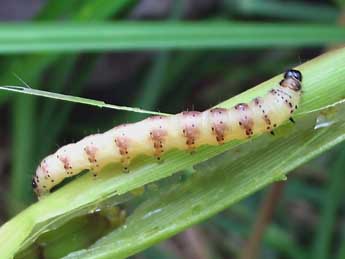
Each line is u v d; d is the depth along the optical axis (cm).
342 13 14
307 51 17
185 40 12
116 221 9
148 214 9
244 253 13
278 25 13
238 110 8
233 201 9
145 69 17
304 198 15
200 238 15
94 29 12
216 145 9
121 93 17
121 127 9
